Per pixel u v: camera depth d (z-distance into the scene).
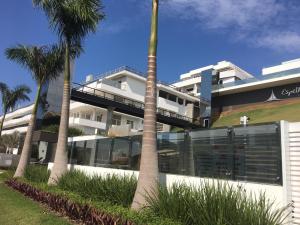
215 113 59.41
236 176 8.00
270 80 51.66
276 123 7.23
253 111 53.44
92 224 7.90
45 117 42.12
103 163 15.18
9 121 84.00
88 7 15.66
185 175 9.50
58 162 14.80
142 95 54.19
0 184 18.19
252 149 7.71
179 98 61.75
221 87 57.62
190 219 6.61
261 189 7.06
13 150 61.81
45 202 11.59
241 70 83.06
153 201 7.82
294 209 6.70
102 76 55.97
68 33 16.33
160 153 10.84
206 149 9.09
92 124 50.00
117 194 9.48
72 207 9.17
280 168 6.94
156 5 9.85
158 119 38.00
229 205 6.02
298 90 49.34
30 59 20.44
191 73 89.62
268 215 5.87
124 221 6.95
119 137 14.22
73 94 29.38
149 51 9.62
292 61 65.88
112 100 32.03
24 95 36.28
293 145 7.01
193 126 41.31
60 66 21.05
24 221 8.95
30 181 16.28
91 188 10.48
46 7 16.12
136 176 11.62
